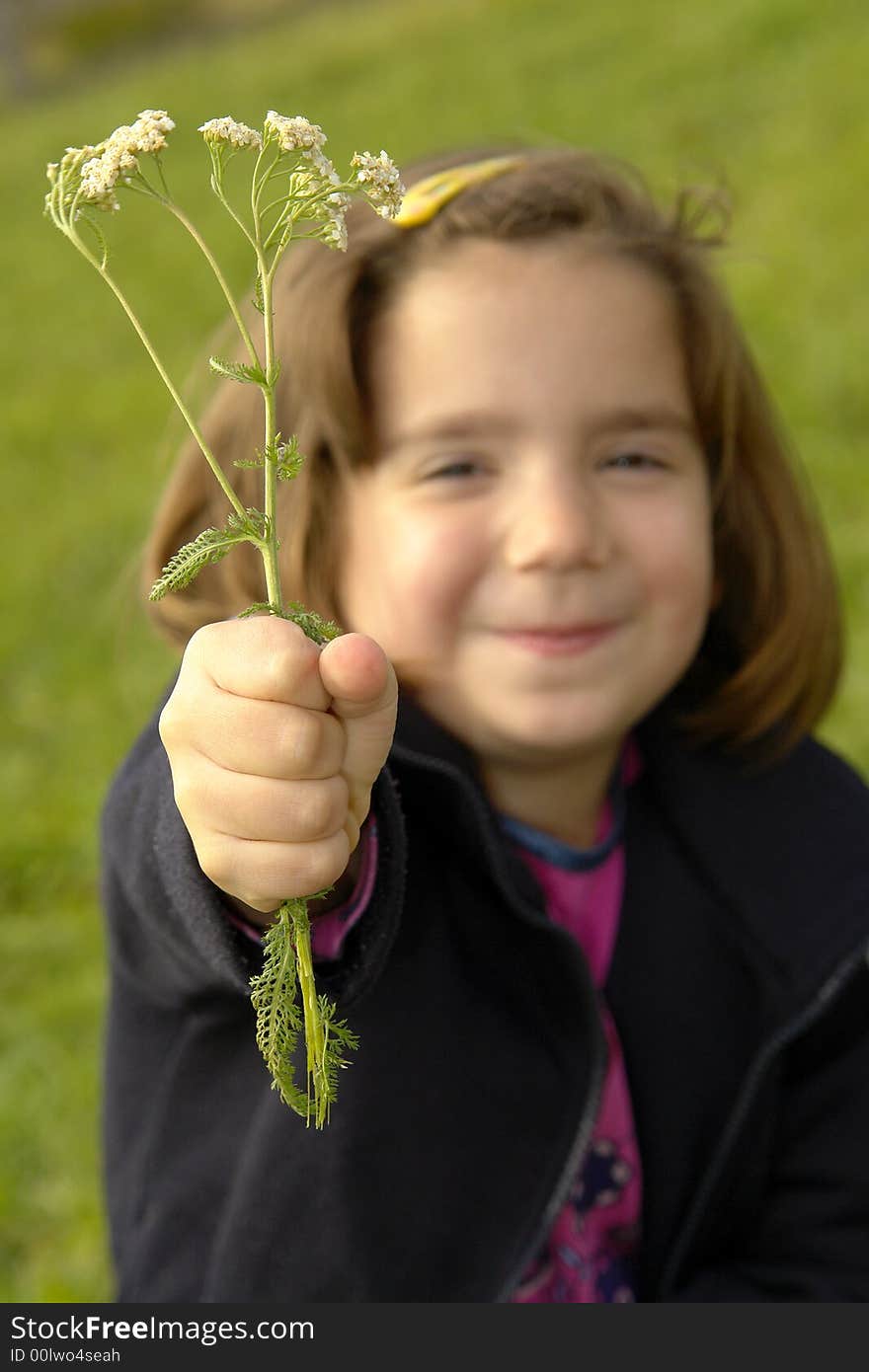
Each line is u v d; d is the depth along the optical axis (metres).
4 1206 2.80
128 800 1.63
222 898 1.41
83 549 6.34
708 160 9.17
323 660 1.09
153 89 16.53
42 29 22.73
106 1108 2.02
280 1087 1.15
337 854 1.16
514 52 13.35
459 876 1.88
